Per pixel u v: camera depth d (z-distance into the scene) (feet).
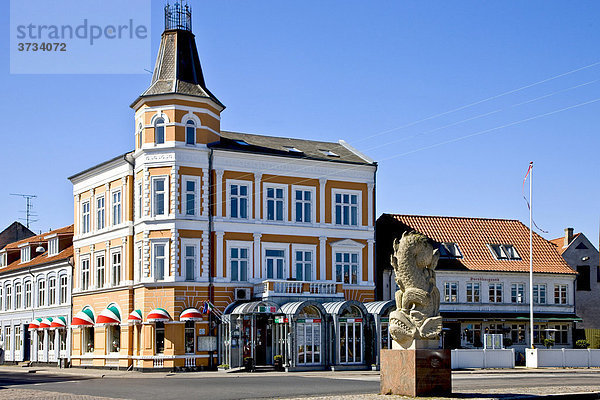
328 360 150.82
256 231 163.63
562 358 158.92
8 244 249.55
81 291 180.65
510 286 189.57
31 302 209.36
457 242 192.03
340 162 172.96
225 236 160.45
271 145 175.32
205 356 155.02
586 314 208.54
